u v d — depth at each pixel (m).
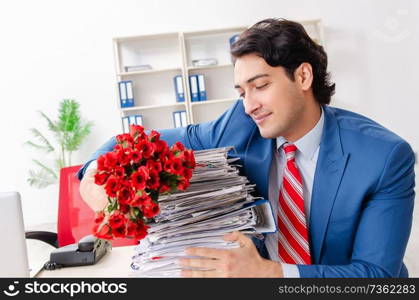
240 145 1.11
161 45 4.65
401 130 4.61
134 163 0.72
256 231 0.79
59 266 1.20
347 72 4.61
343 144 0.96
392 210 0.88
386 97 4.60
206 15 4.65
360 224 0.90
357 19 4.58
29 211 4.73
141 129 0.77
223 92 4.65
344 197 0.93
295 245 0.97
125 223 0.69
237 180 0.84
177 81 4.34
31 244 3.77
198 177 0.82
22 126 4.68
